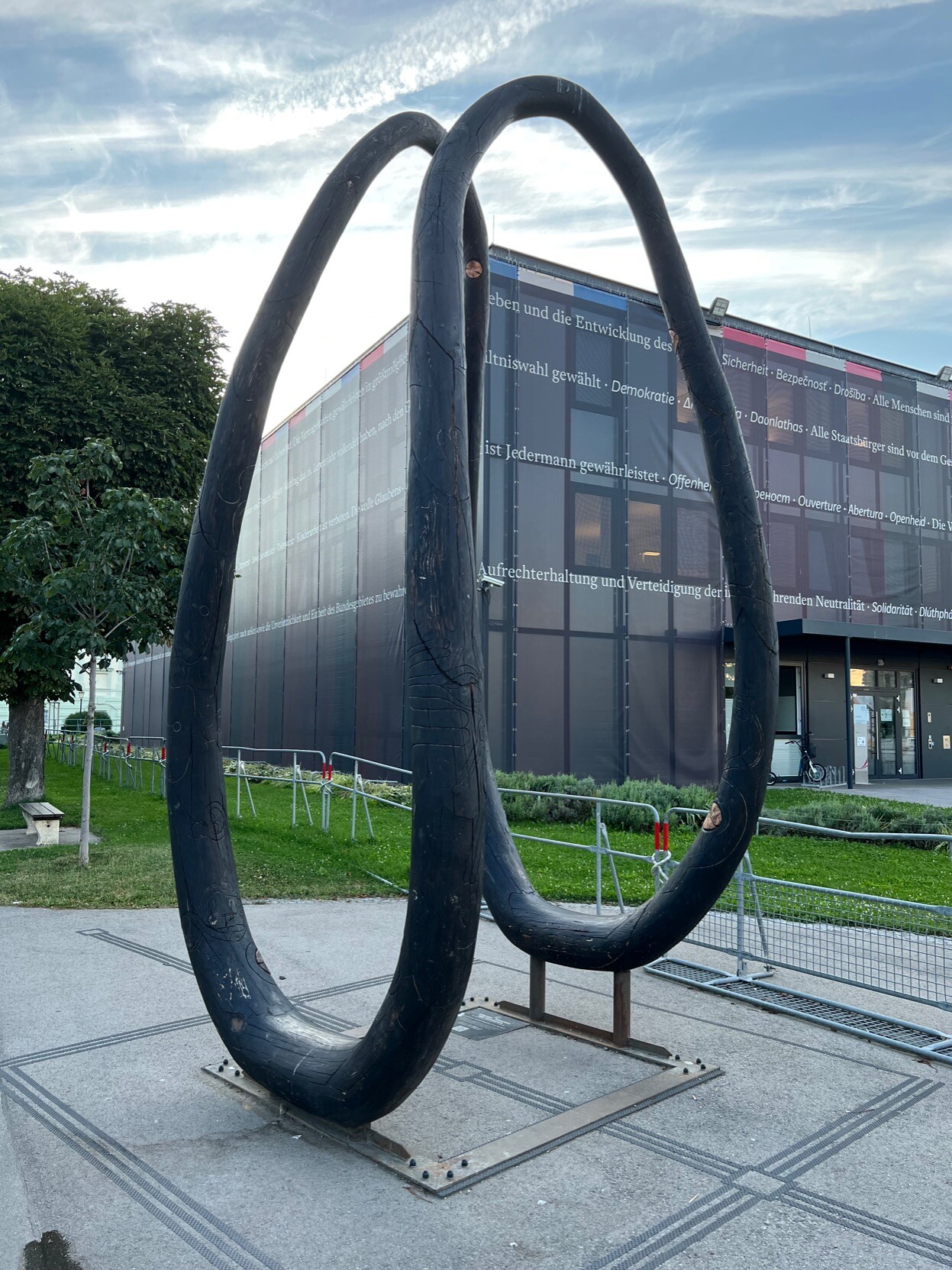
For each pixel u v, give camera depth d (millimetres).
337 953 6688
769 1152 3723
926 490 24812
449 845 3129
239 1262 2904
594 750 18672
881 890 9062
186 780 4223
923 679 26250
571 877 10070
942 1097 4336
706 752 19859
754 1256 2979
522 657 18125
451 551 3252
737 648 4219
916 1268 2932
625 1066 4586
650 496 19797
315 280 4152
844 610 23203
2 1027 5070
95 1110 4020
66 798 17672
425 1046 3275
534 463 18547
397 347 20250
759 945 6961
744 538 4203
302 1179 3434
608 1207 3266
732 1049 4949
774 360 22625
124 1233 3061
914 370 24938
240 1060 3967
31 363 15609
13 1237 3023
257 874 9508
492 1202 3287
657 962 6605
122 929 7344
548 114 4281
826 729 24172
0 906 8133
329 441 23359
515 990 5930
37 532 9914
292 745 24594
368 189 4266
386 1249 2984
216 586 4145
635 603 19391
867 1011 5473
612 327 19625
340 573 22375
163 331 17422
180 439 16688
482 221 5016
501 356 18391
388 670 19953
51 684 15977
